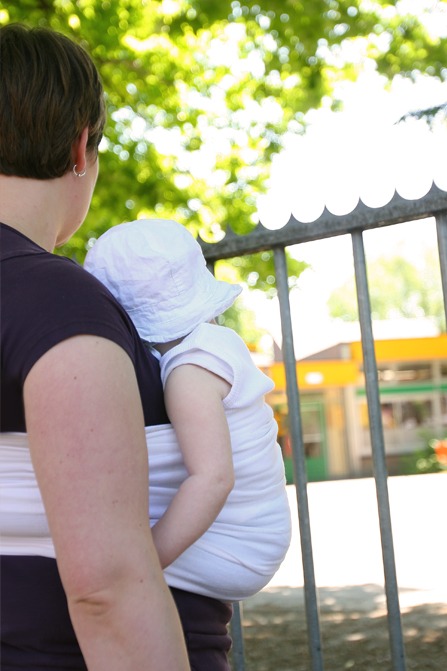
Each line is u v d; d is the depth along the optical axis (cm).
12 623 130
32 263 127
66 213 146
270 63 955
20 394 121
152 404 139
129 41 970
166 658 115
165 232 156
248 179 1170
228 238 278
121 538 114
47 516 116
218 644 148
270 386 151
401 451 2414
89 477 114
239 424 146
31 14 838
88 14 889
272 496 151
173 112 1051
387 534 258
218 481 135
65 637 131
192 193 1114
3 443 126
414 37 939
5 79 136
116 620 113
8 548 133
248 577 147
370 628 505
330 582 685
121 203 980
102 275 155
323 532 1039
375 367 259
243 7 880
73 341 118
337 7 891
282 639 498
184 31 895
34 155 138
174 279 152
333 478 2391
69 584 114
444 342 2439
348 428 2412
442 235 249
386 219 253
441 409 2444
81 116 142
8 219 138
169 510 135
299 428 271
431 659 420
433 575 680
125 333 127
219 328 150
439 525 1020
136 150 1008
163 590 117
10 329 121
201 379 141
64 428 115
